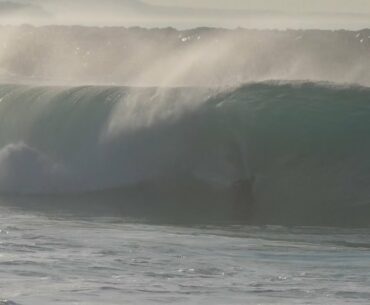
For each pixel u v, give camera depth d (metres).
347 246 60.44
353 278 47.28
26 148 93.75
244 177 87.62
